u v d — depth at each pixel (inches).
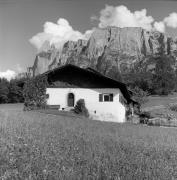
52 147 446.9
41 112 1541.6
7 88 3747.5
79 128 847.7
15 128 627.2
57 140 520.7
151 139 794.8
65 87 1985.7
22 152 395.9
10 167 329.7
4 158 356.5
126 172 359.3
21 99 3794.3
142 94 3553.2
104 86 1979.6
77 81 1991.9
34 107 1753.2
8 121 778.8
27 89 1792.6
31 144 453.1
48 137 546.9
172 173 381.4
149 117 2370.8
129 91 2217.0
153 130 1190.9
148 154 505.0
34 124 777.6
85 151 452.8
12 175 304.8
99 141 586.6
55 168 339.0
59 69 1971.0
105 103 1920.5
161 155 508.4
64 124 915.4
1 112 1219.9
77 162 381.7
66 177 315.3
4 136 506.0
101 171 348.5
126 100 2581.2
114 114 1907.0
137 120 2223.2
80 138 593.3
